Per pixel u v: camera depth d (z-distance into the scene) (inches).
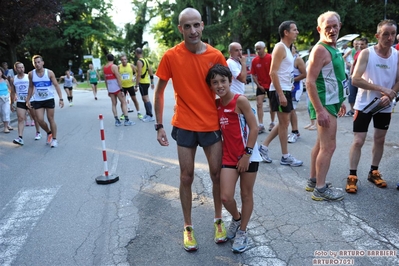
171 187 191.6
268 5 838.5
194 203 168.1
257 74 302.2
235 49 223.5
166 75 124.3
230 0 861.2
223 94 116.3
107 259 126.2
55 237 143.1
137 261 124.3
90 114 476.7
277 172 203.2
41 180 212.8
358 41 374.3
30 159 260.7
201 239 136.2
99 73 1296.8
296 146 257.0
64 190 194.1
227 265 119.0
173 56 122.2
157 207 166.9
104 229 147.9
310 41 1176.8
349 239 130.0
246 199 124.0
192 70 120.8
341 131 292.5
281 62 199.5
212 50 123.4
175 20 934.4
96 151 274.2
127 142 299.9
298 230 138.0
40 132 365.7
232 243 132.3
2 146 305.9
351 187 168.2
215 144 124.4
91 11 1847.9
